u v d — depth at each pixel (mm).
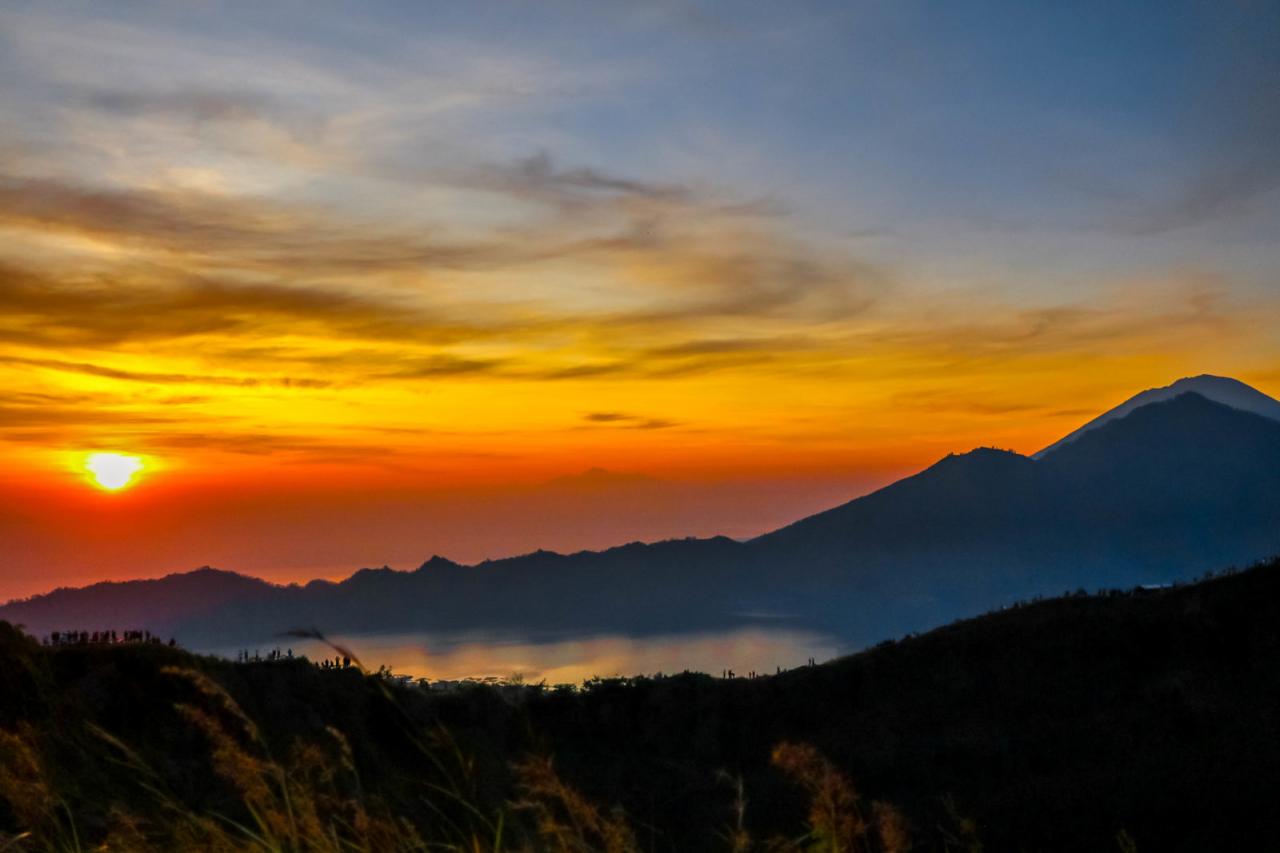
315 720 16859
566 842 4961
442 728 5605
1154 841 19547
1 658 13938
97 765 6902
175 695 16156
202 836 5496
